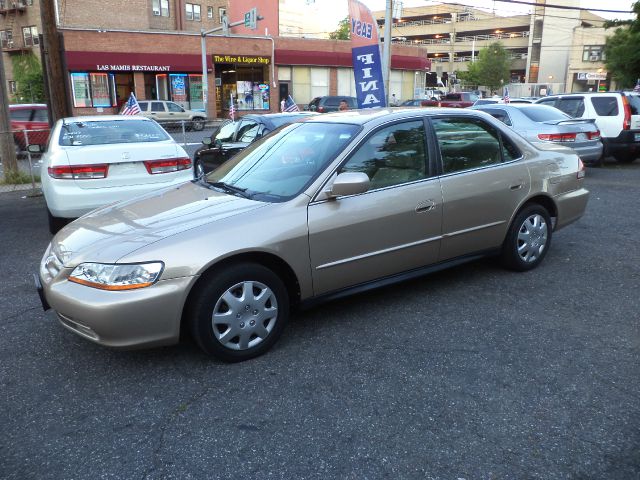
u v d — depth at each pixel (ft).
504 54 207.00
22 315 14.52
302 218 12.07
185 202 13.03
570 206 17.49
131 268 10.44
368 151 13.32
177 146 22.99
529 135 31.99
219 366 11.62
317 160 13.16
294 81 129.18
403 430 9.34
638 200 28.45
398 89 148.66
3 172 38.14
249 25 83.61
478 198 14.88
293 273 12.12
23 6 129.90
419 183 13.87
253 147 15.65
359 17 34.73
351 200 12.80
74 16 124.57
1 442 9.20
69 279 10.94
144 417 9.86
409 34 286.46
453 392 10.46
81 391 10.77
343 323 13.61
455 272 17.15
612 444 8.89
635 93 41.52
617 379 10.83
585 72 207.92
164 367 11.63
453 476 8.23
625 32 103.65
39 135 47.06
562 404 10.00
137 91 108.68
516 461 8.54
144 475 8.36
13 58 135.23
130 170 21.48
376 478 8.21
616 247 19.79
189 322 11.28
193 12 147.95
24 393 10.71
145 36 106.42
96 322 10.37
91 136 23.07
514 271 17.02
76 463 8.66
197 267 10.80
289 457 8.71
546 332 12.92
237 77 124.57
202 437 9.25
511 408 9.91
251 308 11.61
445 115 14.87
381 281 13.74
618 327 13.16
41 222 25.84
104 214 13.23
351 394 10.46
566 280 16.33
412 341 12.58
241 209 12.03
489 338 12.66
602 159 41.14
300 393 10.53
